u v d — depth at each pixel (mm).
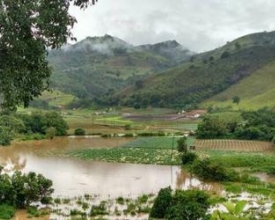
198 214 36188
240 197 55281
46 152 102312
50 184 50875
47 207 48938
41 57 13398
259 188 60938
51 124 139375
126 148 109625
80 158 93438
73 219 43625
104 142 124625
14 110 14062
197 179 70188
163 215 41656
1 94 13703
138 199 53250
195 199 40344
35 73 13633
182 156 84562
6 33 12172
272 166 79688
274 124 131125
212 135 127500
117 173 75562
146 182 67562
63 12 12844
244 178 68062
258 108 190375
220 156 90625
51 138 133250
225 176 68438
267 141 121625
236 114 168000
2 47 12555
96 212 46406
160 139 129375
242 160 84562
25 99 13875
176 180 69438
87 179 69375
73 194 57500
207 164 71125
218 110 199875
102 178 70500
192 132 144125
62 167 81375
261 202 49000
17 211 46969
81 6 13148
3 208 45125
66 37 13250
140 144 117250
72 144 119625
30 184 48812
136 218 44594
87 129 156625
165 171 78125
